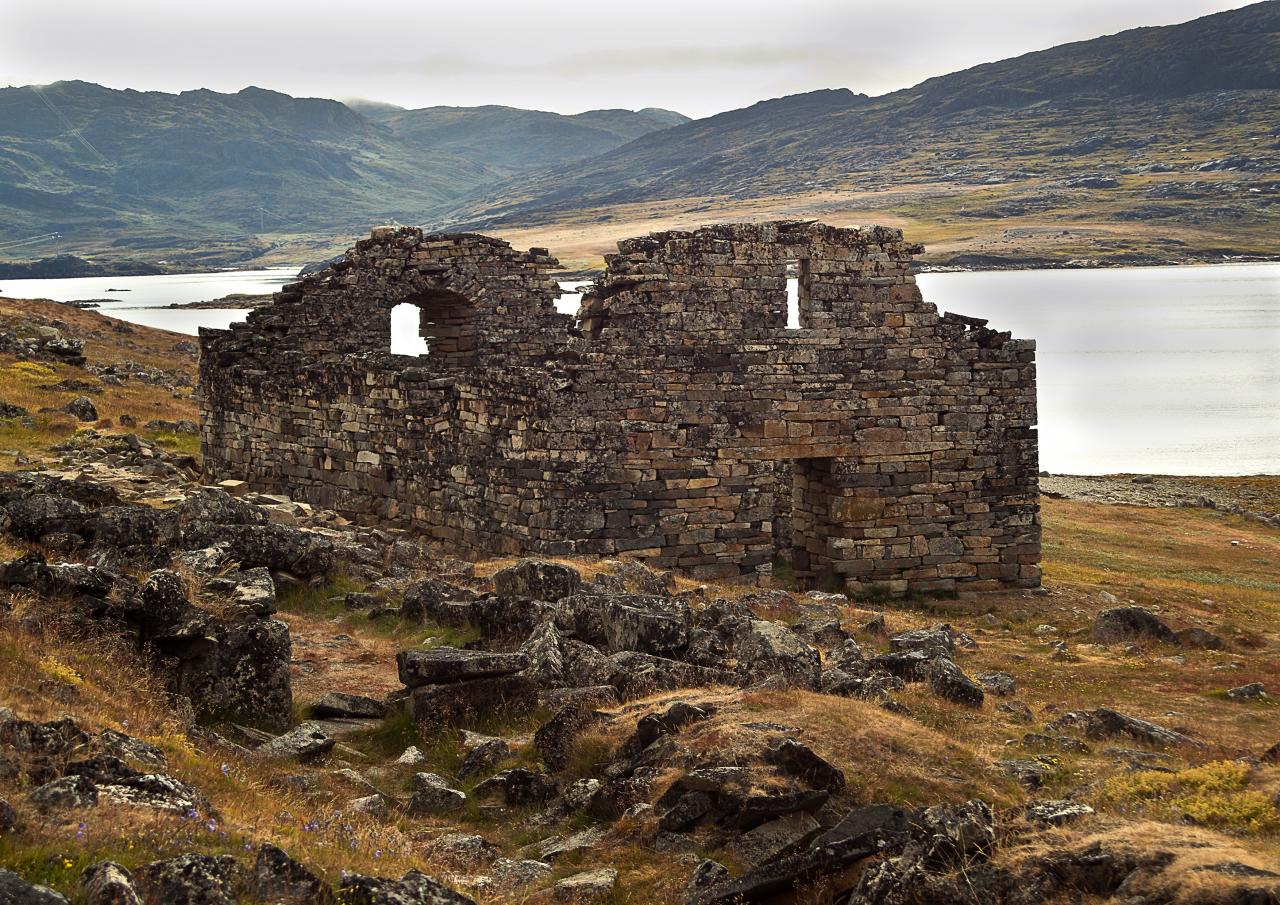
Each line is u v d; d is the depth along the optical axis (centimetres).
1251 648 3288
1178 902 1188
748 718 1723
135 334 8588
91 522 2288
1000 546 3944
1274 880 1181
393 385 3888
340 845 1378
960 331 3888
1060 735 1962
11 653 1530
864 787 1581
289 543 2553
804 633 2561
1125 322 18912
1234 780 1587
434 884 1220
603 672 2022
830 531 3856
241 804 1392
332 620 2466
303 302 4409
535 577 2472
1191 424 10688
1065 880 1267
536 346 4459
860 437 3816
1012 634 3369
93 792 1214
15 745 1262
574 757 1748
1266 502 7350
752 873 1380
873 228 3809
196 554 2167
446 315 4575
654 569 3206
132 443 4191
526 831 1603
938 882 1263
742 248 3691
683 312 3631
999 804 1565
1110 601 3897
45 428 4425
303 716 1920
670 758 1656
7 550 2039
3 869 1012
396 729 1881
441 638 2319
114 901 1036
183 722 1638
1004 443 3934
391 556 2953
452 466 3744
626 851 1517
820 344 3769
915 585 3878
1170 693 2516
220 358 4519
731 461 3691
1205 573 5147
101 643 1720
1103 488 7700
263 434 4362
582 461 3497
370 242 4375
